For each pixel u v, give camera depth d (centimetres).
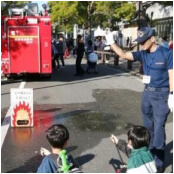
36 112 956
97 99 1152
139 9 1894
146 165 401
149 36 538
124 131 785
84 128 805
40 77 1694
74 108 1011
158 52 540
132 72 1894
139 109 1005
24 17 1527
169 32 3197
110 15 3534
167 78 543
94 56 1886
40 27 1540
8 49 1534
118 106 1044
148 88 555
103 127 815
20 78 1680
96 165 586
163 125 548
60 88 1381
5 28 1523
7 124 823
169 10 3225
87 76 1795
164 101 544
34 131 771
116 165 585
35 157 622
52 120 872
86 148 670
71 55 3678
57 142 386
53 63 2069
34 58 1553
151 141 566
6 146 677
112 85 1469
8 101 1104
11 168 575
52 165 378
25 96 791
